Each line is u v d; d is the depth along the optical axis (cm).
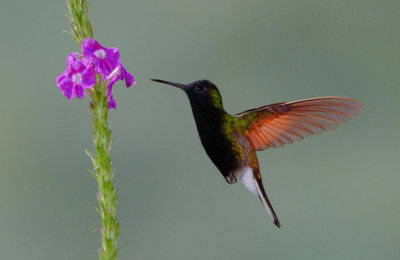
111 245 212
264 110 217
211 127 217
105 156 212
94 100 212
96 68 212
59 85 212
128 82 213
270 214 217
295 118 217
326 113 217
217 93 217
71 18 212
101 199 212
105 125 212
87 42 212
